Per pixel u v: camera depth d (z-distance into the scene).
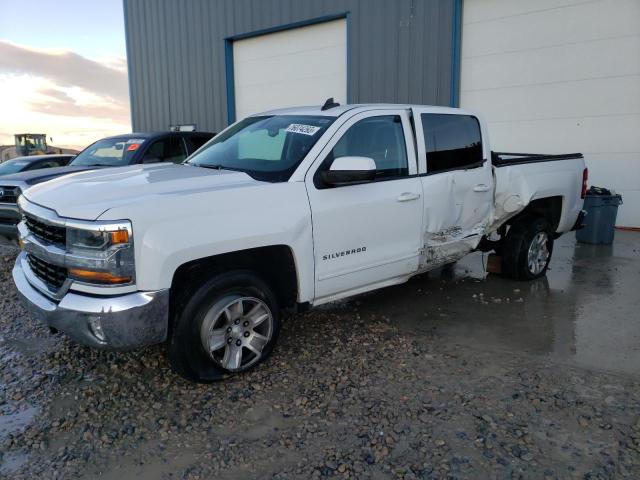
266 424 3.17
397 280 4.71
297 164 3.95
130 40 16.81
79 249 3.16
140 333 3.17
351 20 11.68
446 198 4.86
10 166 9.88
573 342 4.35
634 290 5.77
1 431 3.13
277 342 4.30
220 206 3.45
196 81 15.20
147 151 7.96
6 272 6.63
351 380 3.69
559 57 9.45
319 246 3.95
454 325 4.75
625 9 8.75
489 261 6.29
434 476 2.69
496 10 9.96
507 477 2.68
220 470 2.77
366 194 4.22
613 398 3.42
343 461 2.82
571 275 6.40
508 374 3.77
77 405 3.42
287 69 13.28
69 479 2.71
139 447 2.97
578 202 6.44
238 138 4.71
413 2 10.73
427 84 10.79
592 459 2.81
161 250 3.18
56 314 3.23
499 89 10.14
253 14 13.50
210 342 3.48
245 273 3.63
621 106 9.01
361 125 4.35
